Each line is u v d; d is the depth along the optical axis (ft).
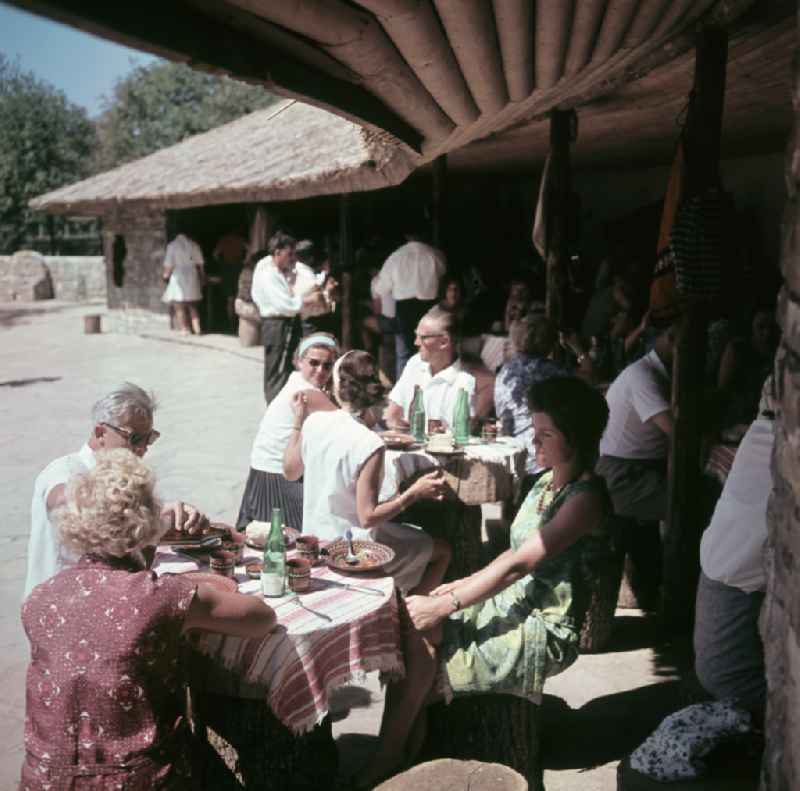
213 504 24.13
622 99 21.18
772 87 19.58
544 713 13.07
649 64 16.67
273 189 39.32
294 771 9.81
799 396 6.81
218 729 9.86
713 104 14.51
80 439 32.42
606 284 38.86
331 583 10.61
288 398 15.69
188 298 58.59
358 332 43.37
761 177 38.37
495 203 54.65
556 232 23.36
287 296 32.22
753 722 9.72
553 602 10.93
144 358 52.11
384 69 8.54
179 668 8.00
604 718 12.91
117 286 67.31
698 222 14.73
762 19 13.71
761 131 29.04
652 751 9.60
